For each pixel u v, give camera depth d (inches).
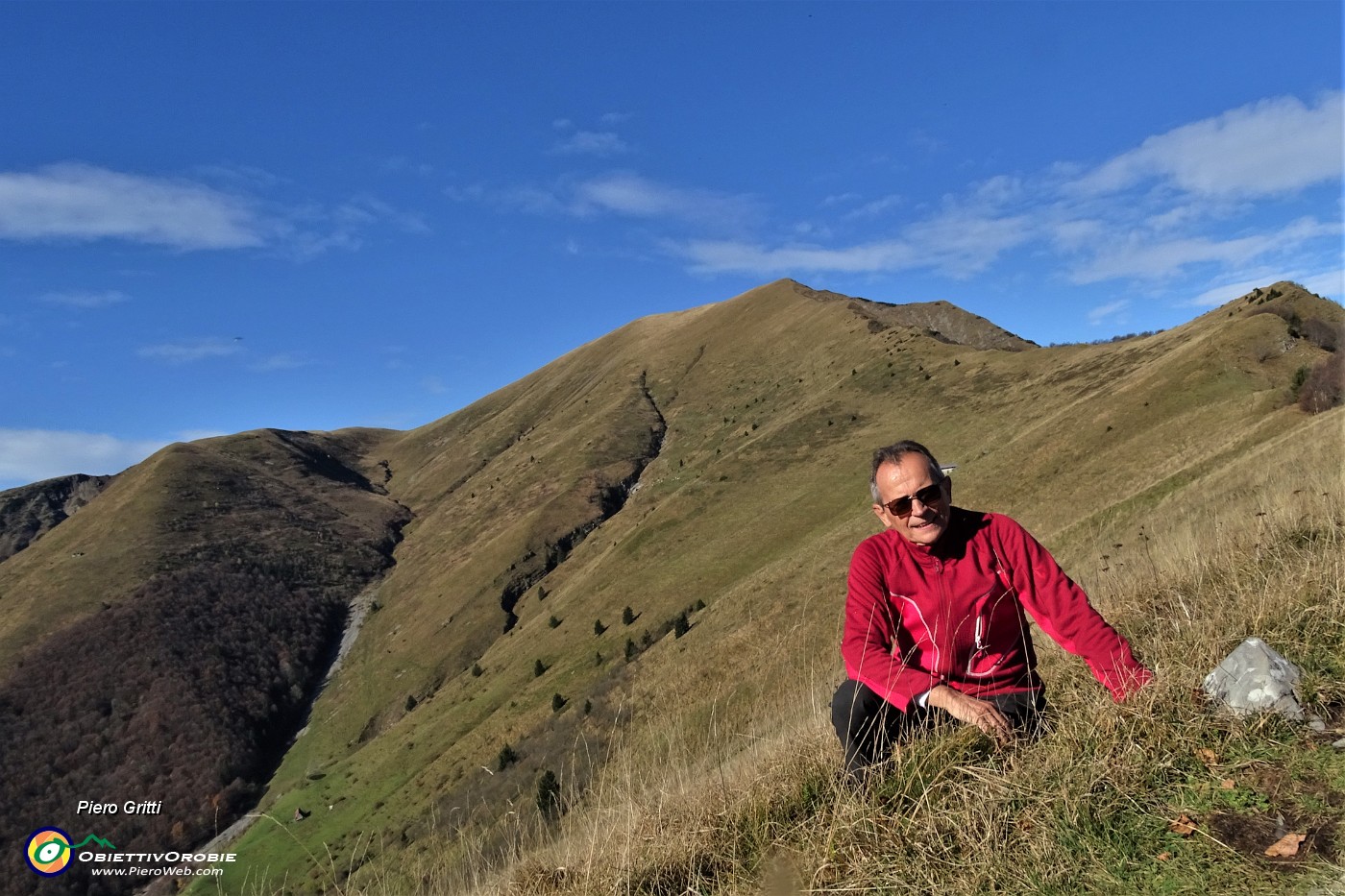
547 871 121.4
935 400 3809.1
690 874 105.5
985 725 103.0
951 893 84.7
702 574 2792.8
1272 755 93.5
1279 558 164.1
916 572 109.3
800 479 3442.4
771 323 7204.7
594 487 5073.8
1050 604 107.0
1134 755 96.7
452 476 7642.7
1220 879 76.4
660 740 156.3
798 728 142.3
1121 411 2049.7
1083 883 81.0
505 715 2074.3
